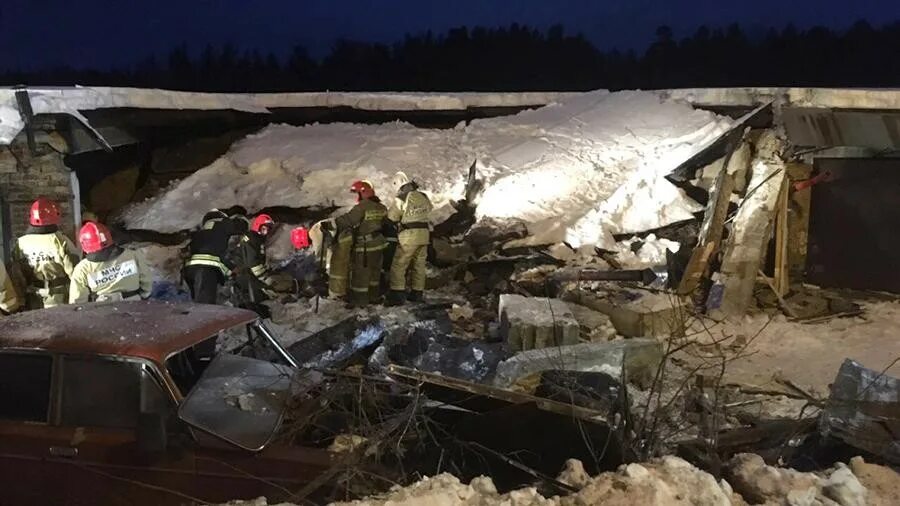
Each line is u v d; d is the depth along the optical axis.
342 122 14.11
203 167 13.23
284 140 13.20
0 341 4.49
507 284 10.60
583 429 4.55
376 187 12.05
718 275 9.84
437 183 12.24
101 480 4.20
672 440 5.27
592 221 11.31
